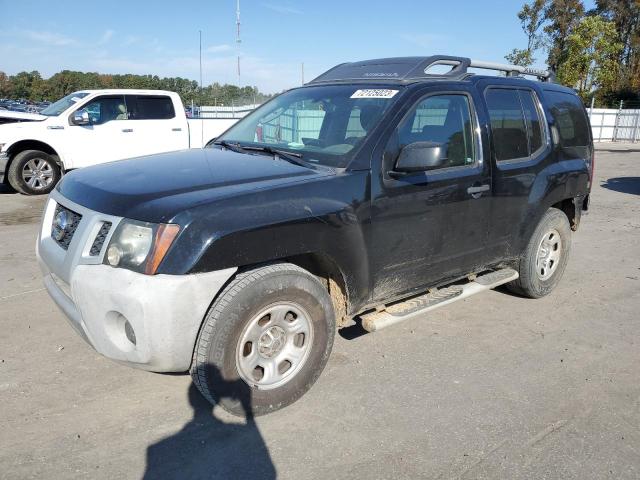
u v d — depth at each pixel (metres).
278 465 2.69
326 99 3.97
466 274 4.22
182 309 2.66
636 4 44.78
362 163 3.34
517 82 4.59
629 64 45.22
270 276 2.92
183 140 11.91
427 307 3.78
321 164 3.40
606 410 3.26
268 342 3.04
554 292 5.35
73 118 10.62
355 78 4.18
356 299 3.42
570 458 2.80
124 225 2.72
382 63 4.32
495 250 4.36
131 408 3.13
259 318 2.94
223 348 2.82
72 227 3.05
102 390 3.31
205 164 3.45
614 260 6.61
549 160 4.74
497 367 3.76
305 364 3.19
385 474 2.64
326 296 3.21
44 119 10.47
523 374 3.67
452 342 4.14
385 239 3.47
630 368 3.80
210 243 2.68
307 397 3.30
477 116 4.05
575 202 5.24
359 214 3.28
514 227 4.45
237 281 2.87
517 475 2.66
